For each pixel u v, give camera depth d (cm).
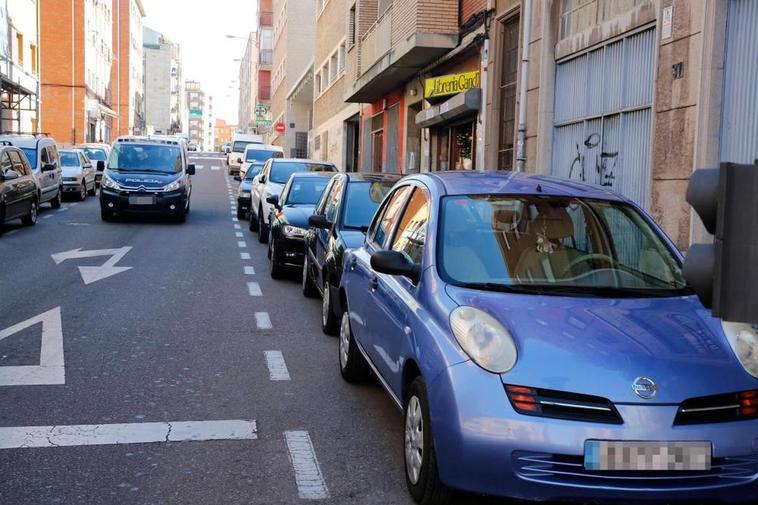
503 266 464
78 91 5378
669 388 361
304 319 903
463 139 1753
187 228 1919
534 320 399
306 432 521
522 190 527
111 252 1429
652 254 492
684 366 371
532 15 1325
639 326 399
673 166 905
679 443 354
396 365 461
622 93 1067
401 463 471
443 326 407
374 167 2712
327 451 488
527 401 362
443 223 489
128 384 620
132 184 1939
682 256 496
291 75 5666
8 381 619
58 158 2300
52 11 5266
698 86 852
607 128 1111
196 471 449
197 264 1326
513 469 358
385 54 1992
